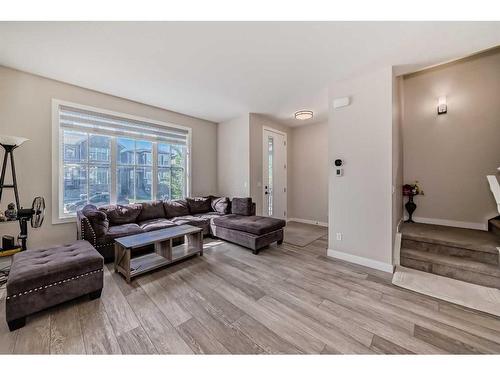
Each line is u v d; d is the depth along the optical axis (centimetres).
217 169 516
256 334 153
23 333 151
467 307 182
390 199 250
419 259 252
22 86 271
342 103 283
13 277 157
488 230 300
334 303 190
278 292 208
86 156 330
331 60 237
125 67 256
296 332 155
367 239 268
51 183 294
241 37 199
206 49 219
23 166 274
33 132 279
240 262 281
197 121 475
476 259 236
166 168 430
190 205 430
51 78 287
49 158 291
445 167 338
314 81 289
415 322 164
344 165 286
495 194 220
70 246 220
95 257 196
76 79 289
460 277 227
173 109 415
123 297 199
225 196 496
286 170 554
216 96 348
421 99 356
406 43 206
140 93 337
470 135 319
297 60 238
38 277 164
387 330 156
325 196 514
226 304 188
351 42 205
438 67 341
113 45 213
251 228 317
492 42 204
